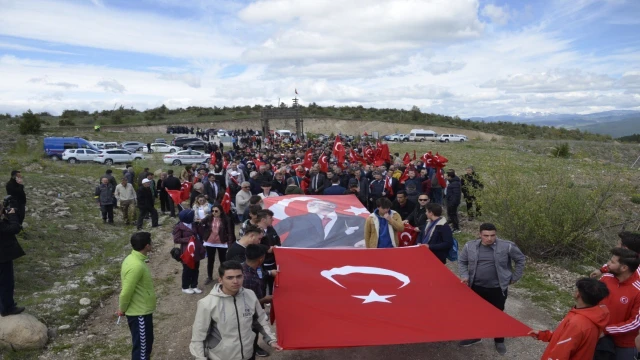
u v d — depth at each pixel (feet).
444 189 49.37
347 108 344.08
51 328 23.61
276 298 18.38
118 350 21.81
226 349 13.85
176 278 33.14
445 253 23.32
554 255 35.63
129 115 282.97
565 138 217.77
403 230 25.63
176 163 117.50
